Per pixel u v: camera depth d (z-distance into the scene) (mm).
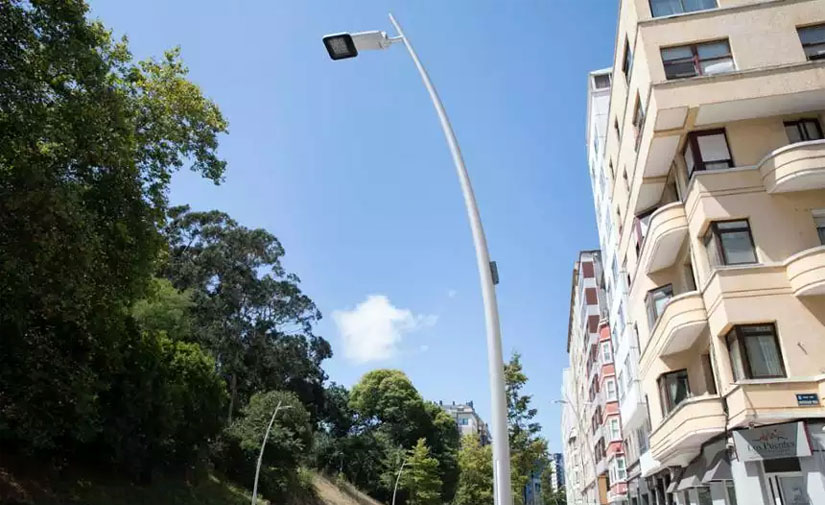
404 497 68938
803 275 14695
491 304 5383
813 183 15602
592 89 34938
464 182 6059
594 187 37719
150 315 35125
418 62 6637
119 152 14898
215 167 22000
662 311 18422
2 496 19875
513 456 37969
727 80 16469
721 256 16031
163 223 18516
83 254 12812
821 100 16234
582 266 51625
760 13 17297
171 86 21125
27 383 15172
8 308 13078
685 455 19531
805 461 13688
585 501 62906
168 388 28188
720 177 16500
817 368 14250
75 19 14000
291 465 45500
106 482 26359
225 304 47594
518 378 39031
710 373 18141
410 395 76625
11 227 12008
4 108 12281
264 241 52156
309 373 57219
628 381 28266
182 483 32656
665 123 17109
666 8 18375
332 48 6914
